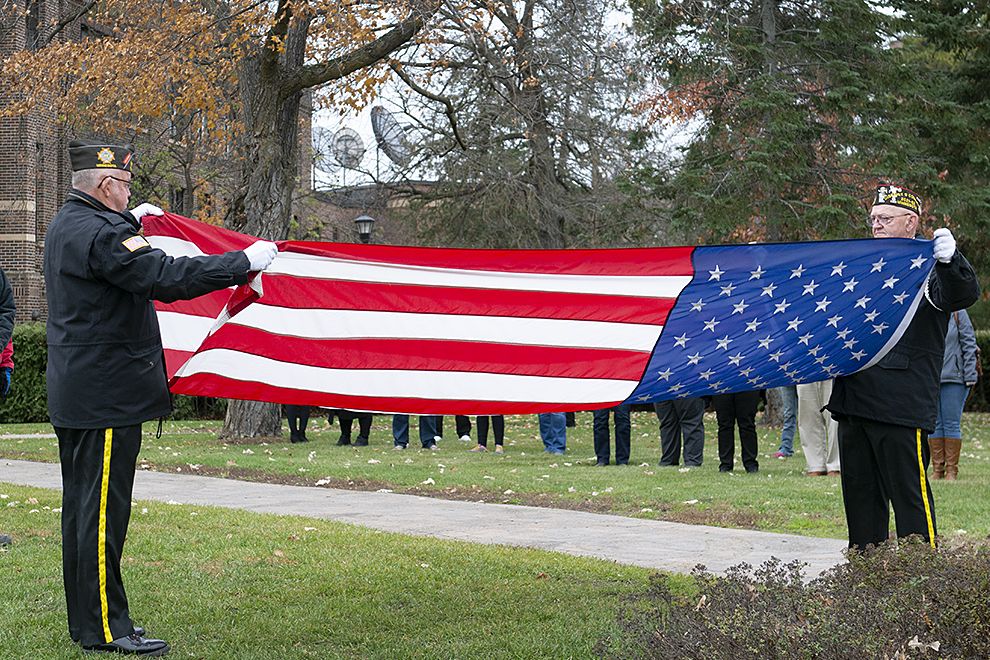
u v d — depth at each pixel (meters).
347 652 5.52
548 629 5.87
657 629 4.23
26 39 29.73
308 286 6.11
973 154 24.09
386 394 6.22
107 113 23.16
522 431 23.30
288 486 12.43
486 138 31.61
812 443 13.40
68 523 5.52
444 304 6.18
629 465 15.20
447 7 19.08
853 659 3.65
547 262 6.15
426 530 9.16
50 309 5.48
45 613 6.12
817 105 23.00
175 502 10.66
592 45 28.31
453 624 6.02
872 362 5.93
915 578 4.14
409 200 34.81
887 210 6.12
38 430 22.25
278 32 18.72
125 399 5.39
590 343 6.18
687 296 6.11
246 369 6.23
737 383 6.21
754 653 3.74
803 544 8.43
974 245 27.58
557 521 9.67
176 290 5.15
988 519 9.53
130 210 6.01
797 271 6.01
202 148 29.86
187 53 20.38
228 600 6.49
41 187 33.38
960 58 27.11
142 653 5.38
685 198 23.95
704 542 8.55
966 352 12.77
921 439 5.86
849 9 22.55
